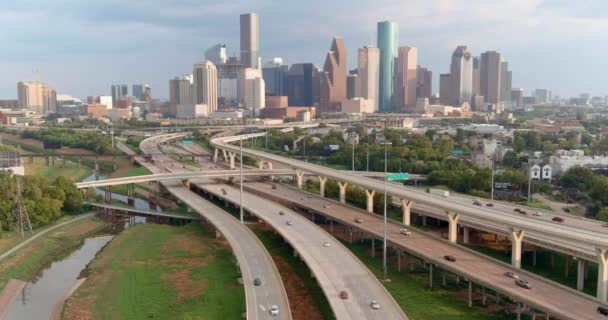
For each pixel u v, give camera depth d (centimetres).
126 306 17712
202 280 19800
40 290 19788
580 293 15400
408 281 19462
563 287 15875
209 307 17288
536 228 17900
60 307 17875
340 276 17450
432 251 19725
